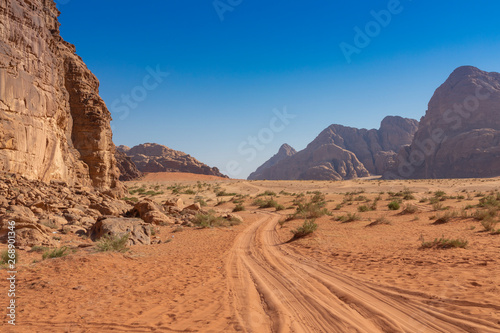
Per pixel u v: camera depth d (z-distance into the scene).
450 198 40.78
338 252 11.88
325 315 5.34
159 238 18.88
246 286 7.64
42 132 24.23
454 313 4.84
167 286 7.91
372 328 4.71
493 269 7.15
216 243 16.31
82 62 41.50
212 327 4.96
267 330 4.78
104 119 40.97
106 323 5.33
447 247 10.69
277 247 14.42
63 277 8.66
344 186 77.50
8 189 18.28
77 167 35.91
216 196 64.31
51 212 18.69
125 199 39.47
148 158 194.25
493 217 18.27
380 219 21.23
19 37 21.95
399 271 8.00
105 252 11.87
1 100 19.98
